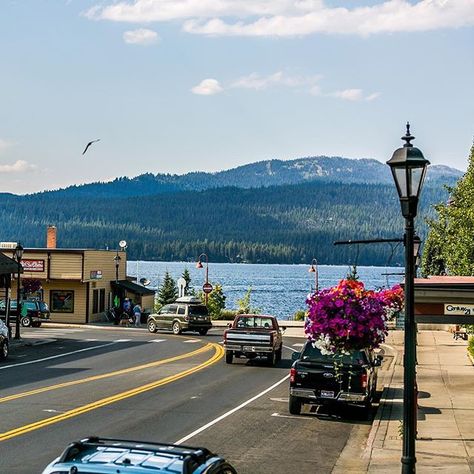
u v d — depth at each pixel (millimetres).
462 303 21094
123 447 9172
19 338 49625
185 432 20969
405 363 14398
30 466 16375
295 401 24578
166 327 59531
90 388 28969
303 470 17297
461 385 32062
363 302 21406
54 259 71875
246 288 196500
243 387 30609
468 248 37250
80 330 61656
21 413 23125
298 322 69688
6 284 49375
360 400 23922
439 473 16859
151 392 28359
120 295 79875
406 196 14484
